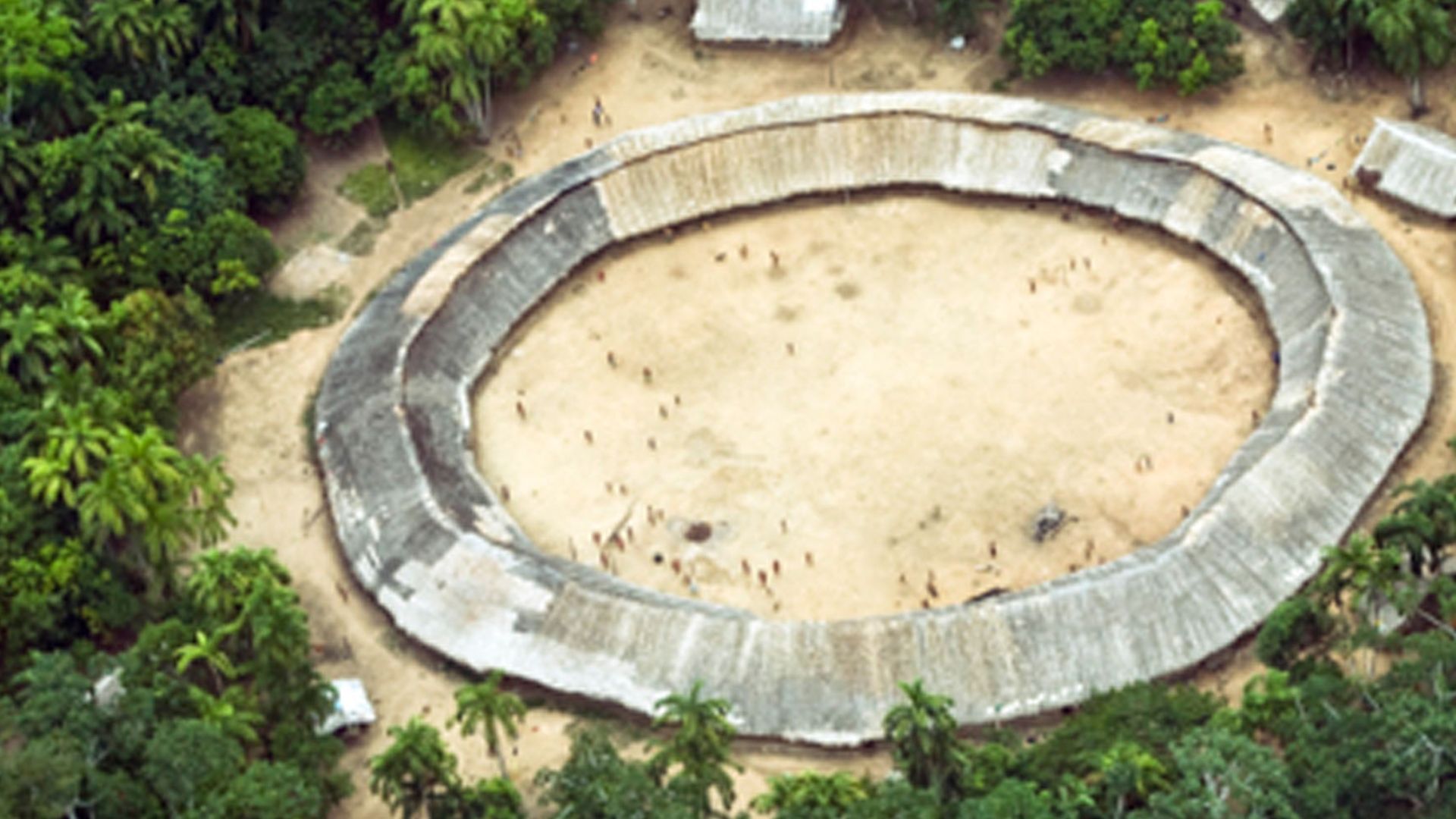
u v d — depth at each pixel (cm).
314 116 17588
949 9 18200
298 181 17262
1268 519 13200
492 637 13312
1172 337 15475
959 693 12575
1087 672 12594
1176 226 16050
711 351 15950
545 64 18250
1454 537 12362
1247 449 13875
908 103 17312
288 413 15625
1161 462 14475
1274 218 15525
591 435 15300
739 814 11325
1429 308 15150
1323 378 14038
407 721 13088
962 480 14550
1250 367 15100
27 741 11775
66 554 13262
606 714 13000
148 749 11438
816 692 12650
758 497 14625
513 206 16775
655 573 14150
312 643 13738
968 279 16288
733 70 18575
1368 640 11662
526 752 12794
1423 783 10388
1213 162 16100
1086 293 15988
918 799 10838
